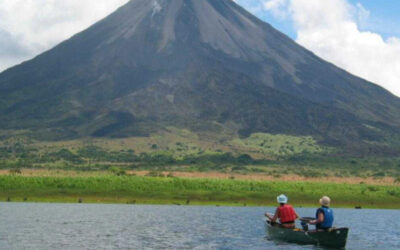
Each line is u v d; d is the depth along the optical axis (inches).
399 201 4072.3
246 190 3946.9
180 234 1745.8
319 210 1513.3
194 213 2699.3
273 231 1625.2
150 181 3934.5
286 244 1529.3
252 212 2876.5
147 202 3531.0
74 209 2765.7
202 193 3794.3
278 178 6929.1
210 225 2060.8
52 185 3671.3
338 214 3041.3
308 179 6924.2
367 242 1680.6
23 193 3501.5
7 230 1744.6
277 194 3932.1
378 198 4079.7
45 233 1692.9
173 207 3208.7
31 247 1408.7
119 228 1891.0
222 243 1540.4
